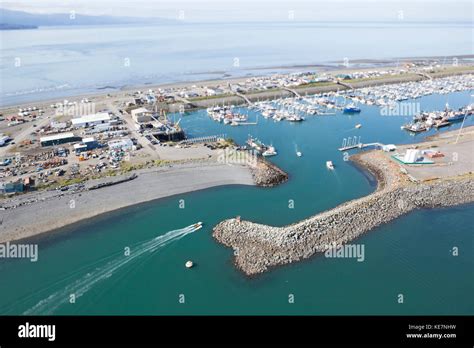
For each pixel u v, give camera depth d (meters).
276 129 185.12
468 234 96.56
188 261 85.19
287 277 80.75
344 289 77.94
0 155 141.75
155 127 172.62
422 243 92.75
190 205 109.81
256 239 90.56
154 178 123.50
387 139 171.50
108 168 129.25
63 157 139.75
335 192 119.81
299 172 135.50
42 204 106.31
